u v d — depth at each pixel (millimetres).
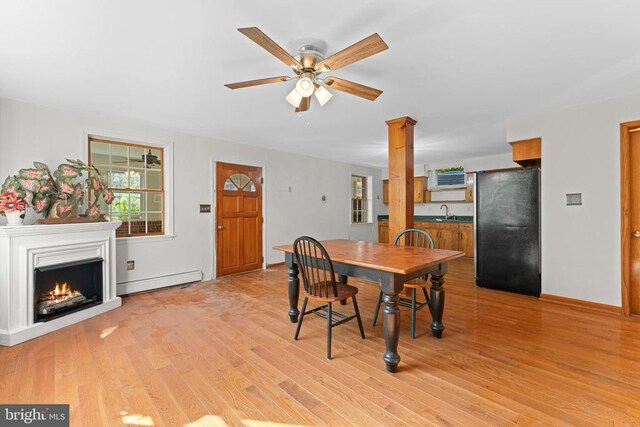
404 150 3465
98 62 2209
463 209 6746
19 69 2311
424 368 1990
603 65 2262
